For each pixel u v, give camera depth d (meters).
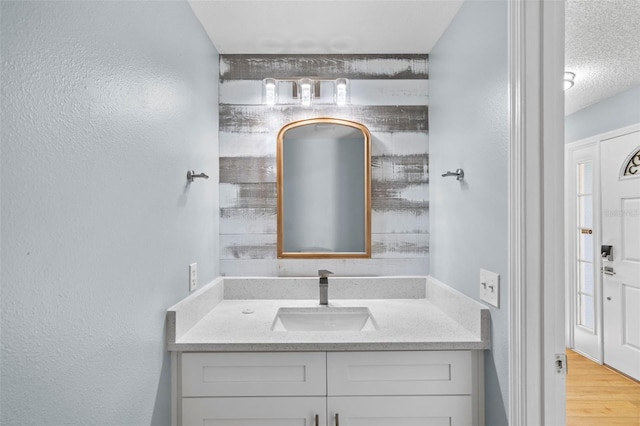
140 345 1.14
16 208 0.68
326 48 2.01
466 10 1.54
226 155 2.04
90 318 0.89
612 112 2.88
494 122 1.29
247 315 1.70
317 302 1.93
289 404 1.35
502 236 1.23
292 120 2.05
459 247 1.61
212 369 1.36
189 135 1.57
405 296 1.99
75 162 0.83
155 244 1.24
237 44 1.95
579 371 2.95
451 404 1.36
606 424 2.30
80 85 0.85
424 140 2.06
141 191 1.14
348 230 2.04
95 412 0.91
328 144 2.05
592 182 3.09
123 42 1.04
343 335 1.42
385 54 2.07
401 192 2.06
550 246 1.11
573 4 1.75
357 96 2.07
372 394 1.36
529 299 1.11
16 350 0.68
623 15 1.83
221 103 2.05
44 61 0.74
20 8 0.69
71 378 0.82
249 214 2.05
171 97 1.38
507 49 1.18
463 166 1.56
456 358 1.37
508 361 1.19
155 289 1.24
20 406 0.69
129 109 1.07
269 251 2.05
